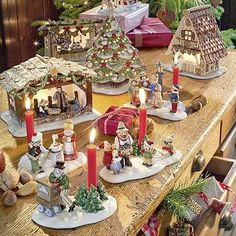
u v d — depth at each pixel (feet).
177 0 7.22
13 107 4.66
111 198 3.57
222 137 5.61
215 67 5.94
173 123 4.76
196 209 4.21
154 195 3.67
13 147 4.30
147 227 3.89
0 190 3.69
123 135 3.92
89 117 4.76
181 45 5.81
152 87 4.91
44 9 8.23
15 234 3.26
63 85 4.57
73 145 4.03
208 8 5.95
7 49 7.70
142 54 6.56
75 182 3.79
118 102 5.16
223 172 5.67
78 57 6.03
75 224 3.32
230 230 5.45
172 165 4.05
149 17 7.61
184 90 5.50
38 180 3.34
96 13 6.44
